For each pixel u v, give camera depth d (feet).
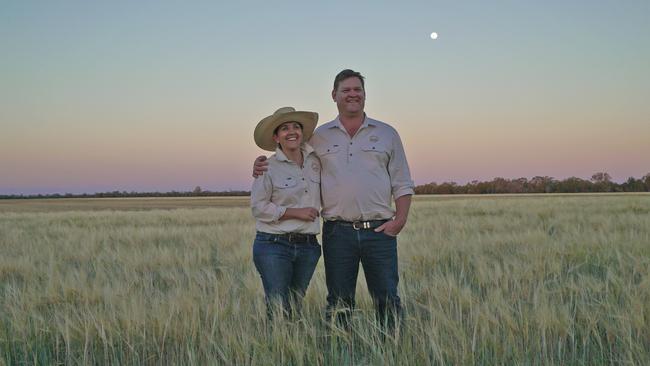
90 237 37.68
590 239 27.94
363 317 12.82
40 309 15.39
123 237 39.42
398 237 30.25
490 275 18.02
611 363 10.57
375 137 13.42
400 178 13.75
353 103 13.16
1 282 21.65
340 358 11.36
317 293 15.94
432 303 14.75
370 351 11.82
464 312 14.17
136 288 18.19
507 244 29.12
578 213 55.57
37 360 11.98
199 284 18.12
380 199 13.34
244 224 51.70
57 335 12.21
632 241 26.61
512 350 11.05
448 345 11.11
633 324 11.88
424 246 26.17
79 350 12.19
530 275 18.69
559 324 11.84
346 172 13.25
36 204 188.14
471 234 35.01
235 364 11.12
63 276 21.11
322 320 13.61
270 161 13.39
